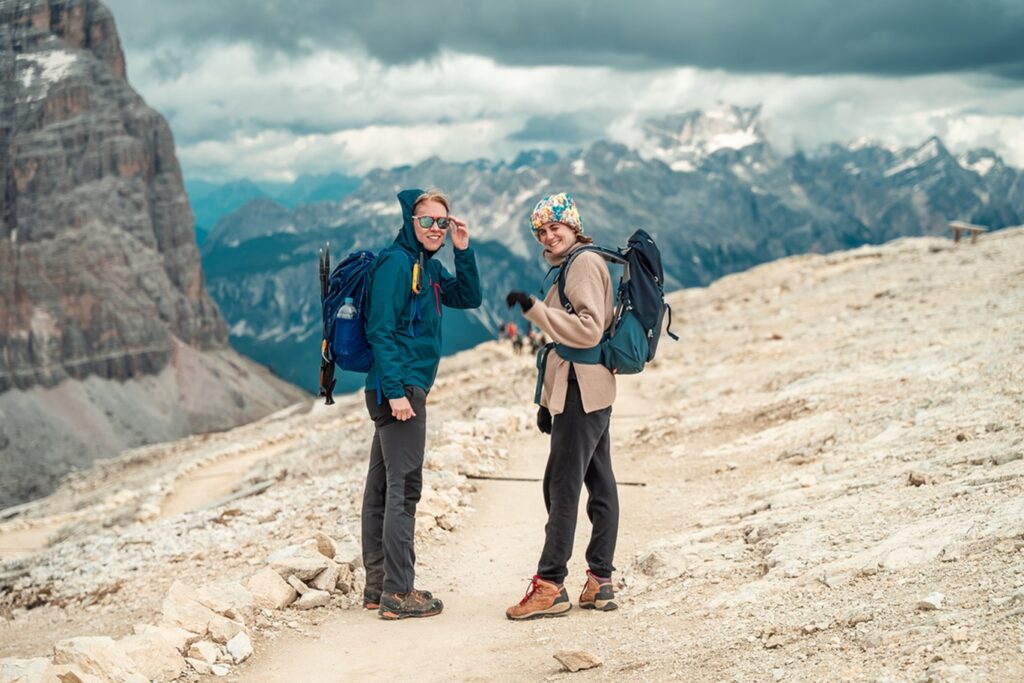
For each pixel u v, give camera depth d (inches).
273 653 253.0
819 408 542.3
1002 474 278.1
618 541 355.3
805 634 195.5
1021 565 193.0
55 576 556.1
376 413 285.6
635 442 594.2
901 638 174.4
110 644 220.8
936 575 207.6
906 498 290.4
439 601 289.6
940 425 399.9
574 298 245.8
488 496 447.5
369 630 272.7
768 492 372.5
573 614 268.2
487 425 606.5
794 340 941.2
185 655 242.2
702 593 258.5
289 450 1170.6
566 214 255.8
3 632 426.3
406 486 289.0
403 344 279.7
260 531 479.8
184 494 1103.6
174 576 438.0
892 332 818.8
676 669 194.5
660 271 259.1
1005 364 502.9
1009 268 1152.8
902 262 1568.7
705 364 940.6
